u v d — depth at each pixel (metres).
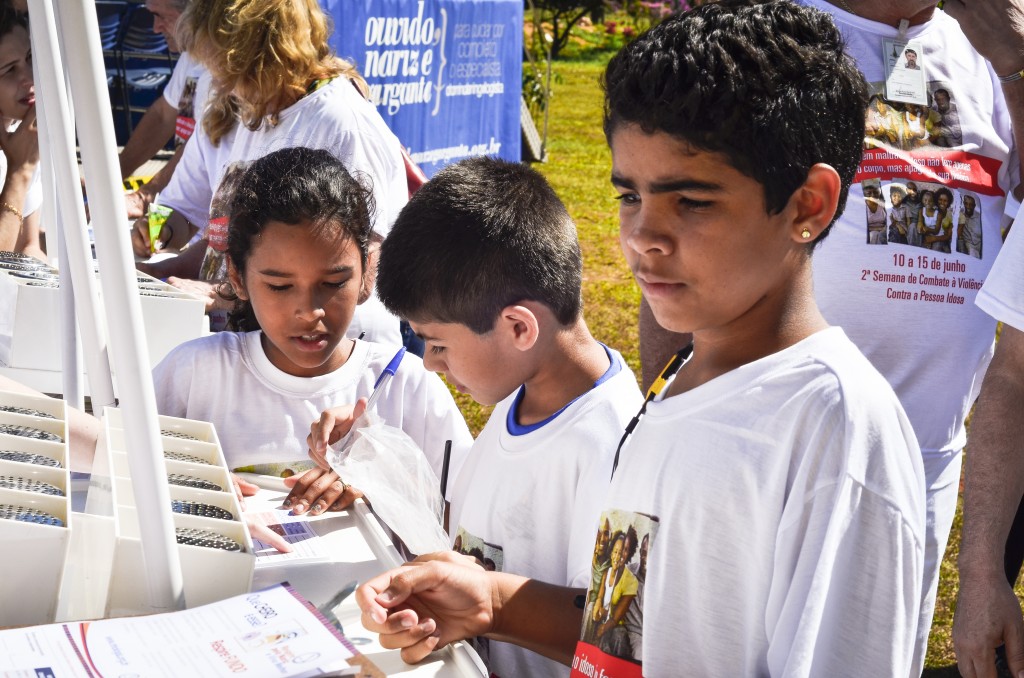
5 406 1.37
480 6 5.06
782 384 0.89
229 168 2.43
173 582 1.02
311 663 0.92
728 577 0.91
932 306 1.77
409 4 4.43
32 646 0.92
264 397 1.76
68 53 0.92
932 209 1.78
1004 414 1.50
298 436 1.77
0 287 1.87
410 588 1.09
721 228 0.87
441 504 1.53
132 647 0.94
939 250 1.78
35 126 2.50
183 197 2.91
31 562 0.99
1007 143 1.92
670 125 0.85
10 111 2.48
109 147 0.94
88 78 0.93
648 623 0.96
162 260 2.70
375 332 2.26
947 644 3.14
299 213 1.61
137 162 4.02
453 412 1.87
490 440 1.47
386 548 1.38
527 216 1.34
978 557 1.45
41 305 1.81
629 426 1.06
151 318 1.93
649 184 0.88
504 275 1.30
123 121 6.32
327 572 1.31
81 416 1.42
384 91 4.38
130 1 6.28
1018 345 1.51
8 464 1.12
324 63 2.41
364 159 2.34
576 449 1.31
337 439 1.64
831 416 0.86
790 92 0.86
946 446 1.81
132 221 3.29
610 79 0.93
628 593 0.98
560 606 1.16
